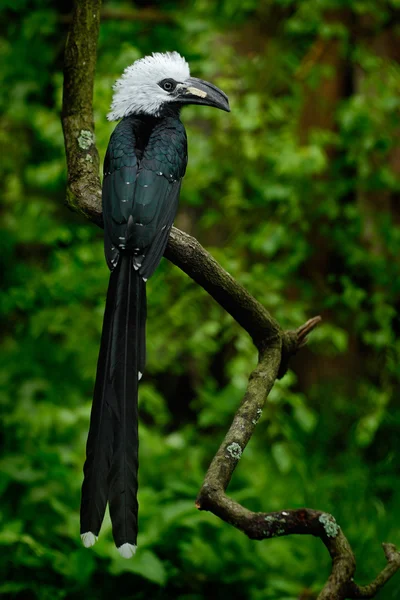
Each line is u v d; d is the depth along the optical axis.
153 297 11.56
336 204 12.27
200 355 12.05
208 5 11.84
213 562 8.74
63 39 12.50
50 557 8.38
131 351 5.00
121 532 4.35
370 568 9.09
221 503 4.37
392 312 11.91
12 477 9.40
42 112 11.28
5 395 11.45
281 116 11.58
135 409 4.77
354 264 12.34
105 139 10.38
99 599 8.32
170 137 6.45
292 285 13.06
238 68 12.34
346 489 10.72
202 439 12.77
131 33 11.70
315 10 11.76
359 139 11.70
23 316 13.41
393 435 12.44
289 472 11.45
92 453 4.62
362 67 12.32
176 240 5.56
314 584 8.82
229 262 11.44
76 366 12.46
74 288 11.33
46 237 11.52
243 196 12.12
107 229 5.71
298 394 13.01
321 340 12.05
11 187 12.30
